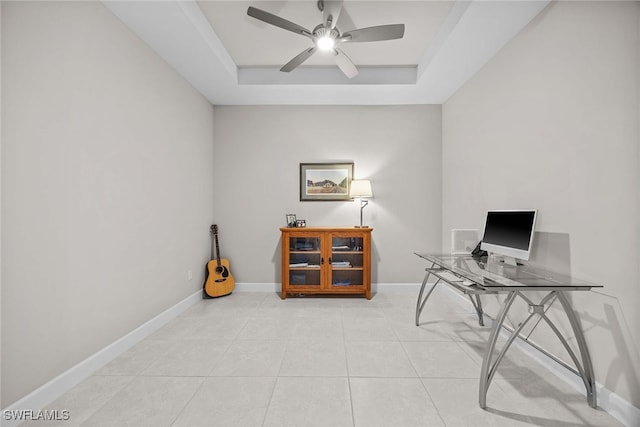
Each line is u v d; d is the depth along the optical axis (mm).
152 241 2656
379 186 4023
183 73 3135
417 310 2809
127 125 2318
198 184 3598
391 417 1549
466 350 2311
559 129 1996
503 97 2611
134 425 1484
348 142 4031
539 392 1771
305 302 3535
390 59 3275
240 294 3883
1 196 1439
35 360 1597
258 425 1485
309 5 2420
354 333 2625
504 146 2600
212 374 1951
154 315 2691
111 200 2146
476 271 2000
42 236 1634
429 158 4008
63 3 1755
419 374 1960
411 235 4012
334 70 3465
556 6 2014
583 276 1802
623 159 1584
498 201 2689
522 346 2307
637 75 1519
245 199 4043
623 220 1581
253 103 3992
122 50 2260
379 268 4023
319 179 4027
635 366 1507
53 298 1697
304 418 1537
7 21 1463
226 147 4043
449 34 2475
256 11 2018
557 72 2012
